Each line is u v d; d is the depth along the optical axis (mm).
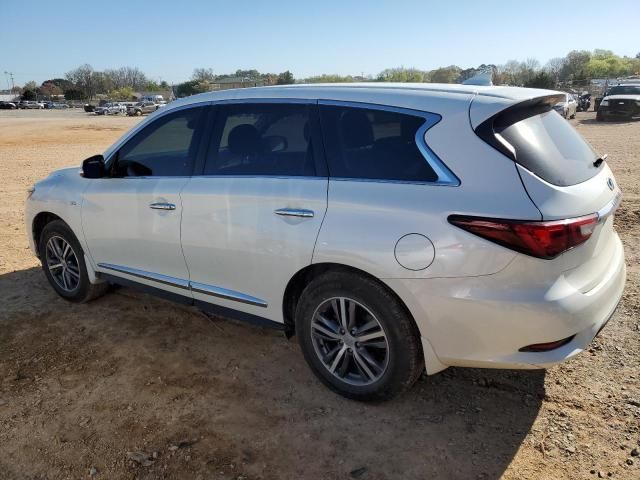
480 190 2611
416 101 2916
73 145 20656
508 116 2787
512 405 3148
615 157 11789
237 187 3367
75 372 3613
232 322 4320
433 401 3211
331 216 2957
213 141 3615
